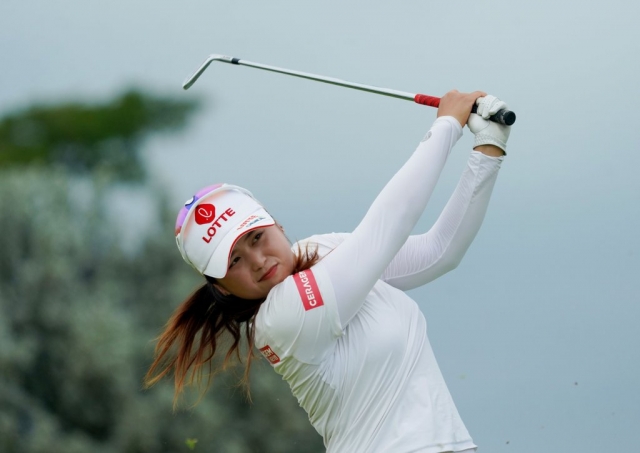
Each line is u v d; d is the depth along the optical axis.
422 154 14.71
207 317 15.73
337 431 14.66
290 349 14.42
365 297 14.34
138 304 63.72
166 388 55.28
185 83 17.73
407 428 14.19
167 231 66.62
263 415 51.03
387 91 15.88
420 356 14.64
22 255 62.31
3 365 57.66
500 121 15.21
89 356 57.81
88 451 56.72
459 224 15.77
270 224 14.78
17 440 57.09
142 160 116.38
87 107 117.12
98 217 66.12
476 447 14.53
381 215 14.30
